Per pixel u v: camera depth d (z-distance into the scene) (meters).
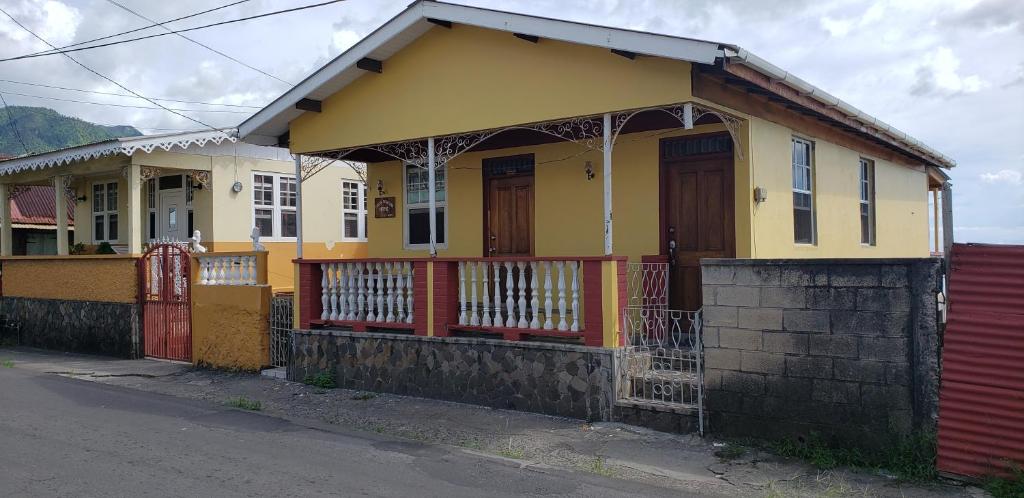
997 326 5.78
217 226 16.33
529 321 9.29
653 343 9.28
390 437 7.75
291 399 9.83
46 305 15.94
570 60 8.70
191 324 12.84
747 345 7.05
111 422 8.38
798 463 6.52
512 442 7.42
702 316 7.54
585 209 10.65
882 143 12.77
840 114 10.52
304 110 11.24
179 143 15.31
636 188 10.19
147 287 13.95
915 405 6.15
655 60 8.02
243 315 11.87
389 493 5.74
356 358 10.34
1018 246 5.75
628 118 8.50
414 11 9.62
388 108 10.48
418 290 9.70
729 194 9.52
